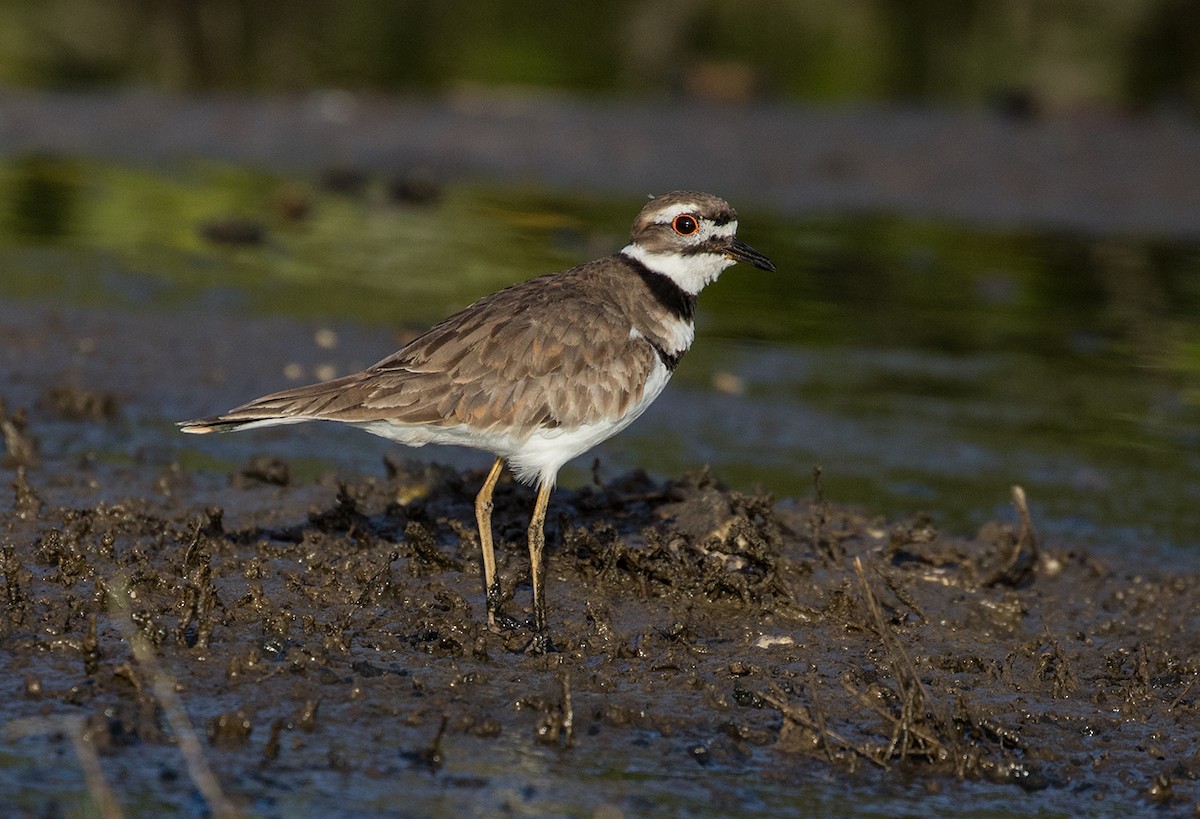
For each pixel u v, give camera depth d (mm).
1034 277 20234
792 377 16609
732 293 19344
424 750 8234
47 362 15203
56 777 7742
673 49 30109
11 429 12594
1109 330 18547
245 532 11000
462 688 8969
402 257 19828
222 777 7840
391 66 28891
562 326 9992
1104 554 12469
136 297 17578
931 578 11328
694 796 8070
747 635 10055
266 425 9648
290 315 17328
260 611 9602
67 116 25359
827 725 8930
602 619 9812
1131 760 8844
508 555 10852
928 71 28938
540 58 29703
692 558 10680
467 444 10016
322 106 26672
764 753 8602
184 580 10000
